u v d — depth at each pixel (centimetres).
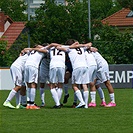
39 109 2459
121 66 4019
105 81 2600
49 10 5484
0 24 7362
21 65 2533
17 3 9312
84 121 2031
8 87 4166
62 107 2566
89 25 5203
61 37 5359
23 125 1944
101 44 4709
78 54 2508
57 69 2481
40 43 5369
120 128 1861
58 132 1781
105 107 2531
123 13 7562
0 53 4544
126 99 3039
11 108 2514
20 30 7388
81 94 2545
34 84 2492
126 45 4688
